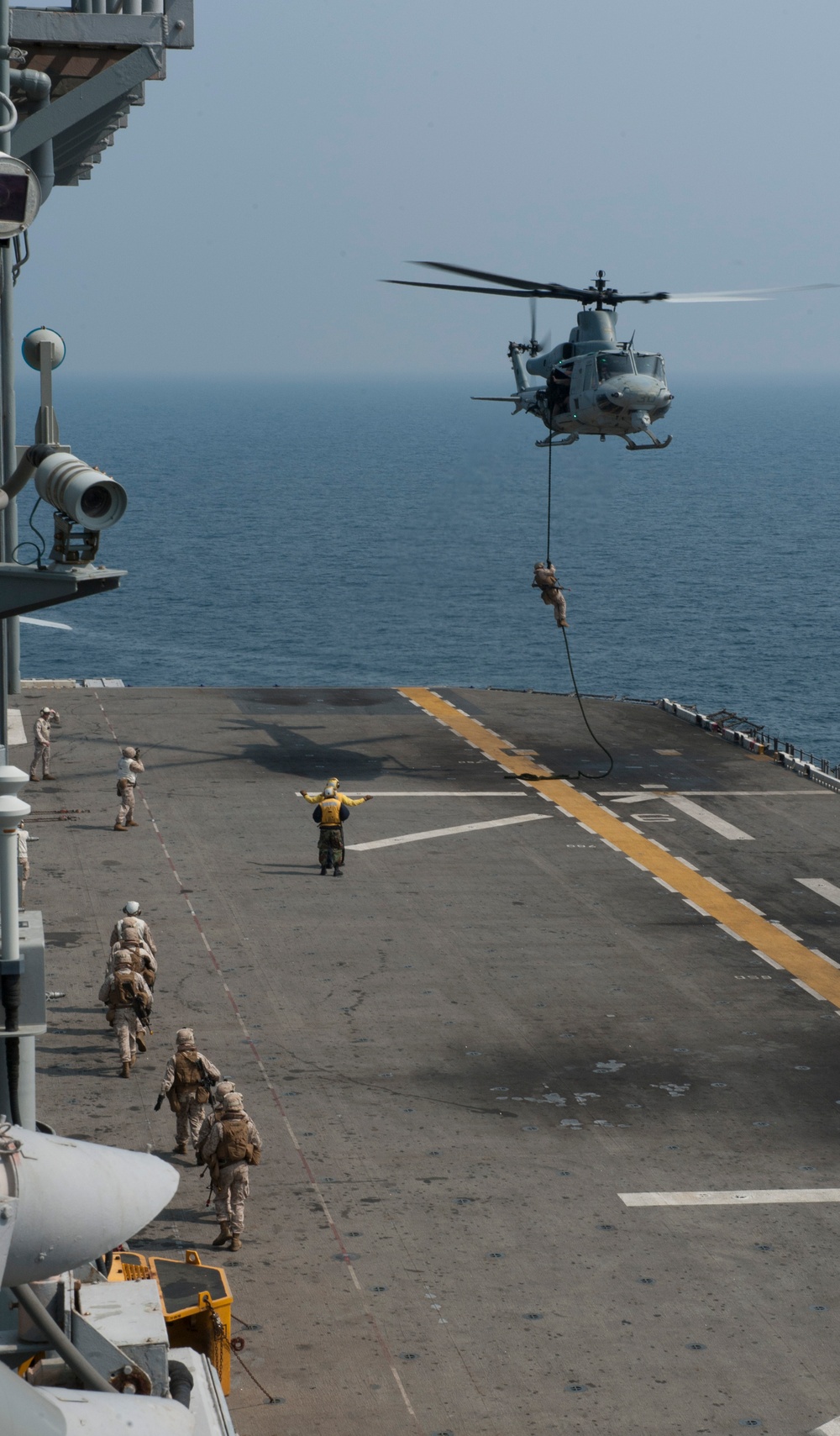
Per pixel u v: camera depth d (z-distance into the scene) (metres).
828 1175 18.30
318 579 156.38
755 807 36.09
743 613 138.00
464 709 46.00
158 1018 22.59
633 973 25.17
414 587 151.88
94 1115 19.30
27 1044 10.90
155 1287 8.43
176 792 35.50
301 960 25.20
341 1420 13.20
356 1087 20.41
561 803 35.84
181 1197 17.36
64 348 10.93
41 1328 5.73
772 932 27.47
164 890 28.61
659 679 110.94
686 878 30.50
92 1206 5.41
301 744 40.62
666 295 40.09
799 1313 15.20
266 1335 14.53
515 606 141.75
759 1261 16.20
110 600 140.88
